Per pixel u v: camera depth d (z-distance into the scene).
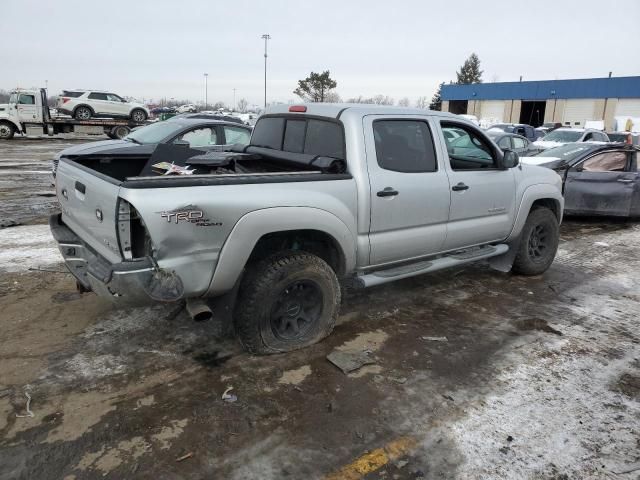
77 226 4.02
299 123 4.45
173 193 3.11
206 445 2.84
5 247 6.42
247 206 3.37
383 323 4.53
